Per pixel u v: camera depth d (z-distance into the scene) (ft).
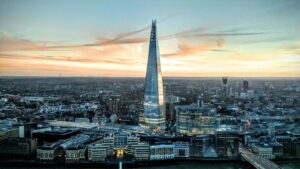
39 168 561.84
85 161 590.55
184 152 625.41
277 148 618.44
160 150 618.85
